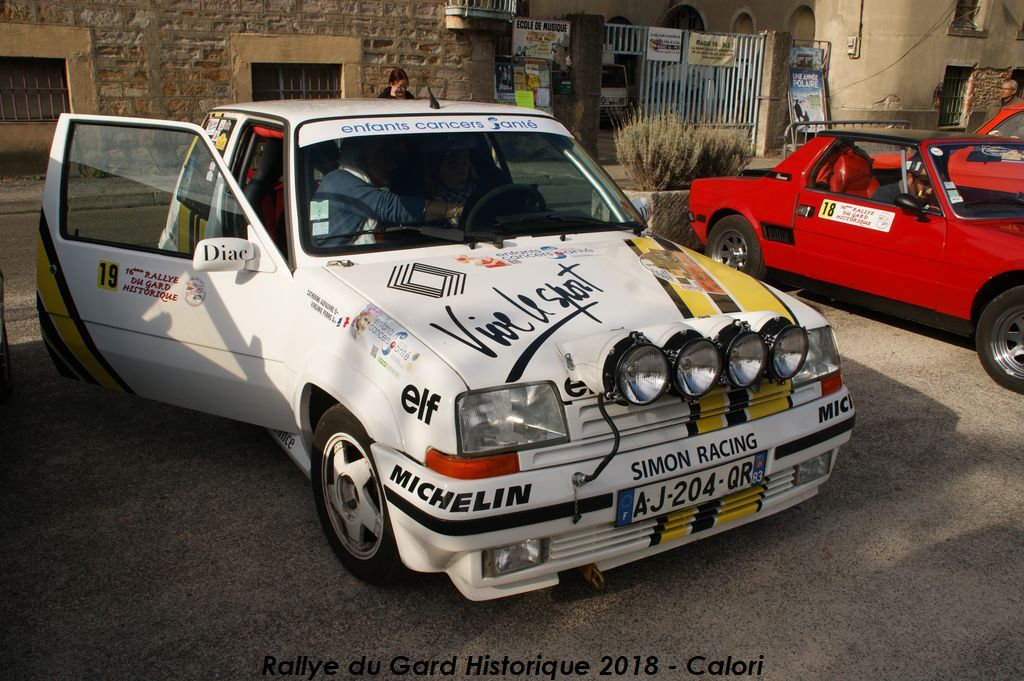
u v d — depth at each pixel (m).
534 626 3.06
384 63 15.05
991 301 5.51
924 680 2.82
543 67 16.11
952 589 3.32
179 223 3.96
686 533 3.09
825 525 3.78
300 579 3.31
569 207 4.16
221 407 3.97
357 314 3.12
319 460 3.37
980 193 5.96
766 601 3.23
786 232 7.07
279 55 14.11
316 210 3.64
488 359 2.80
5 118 12.52
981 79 21.75
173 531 3.63
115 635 2.96
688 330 2.92
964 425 4.90
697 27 24.38
